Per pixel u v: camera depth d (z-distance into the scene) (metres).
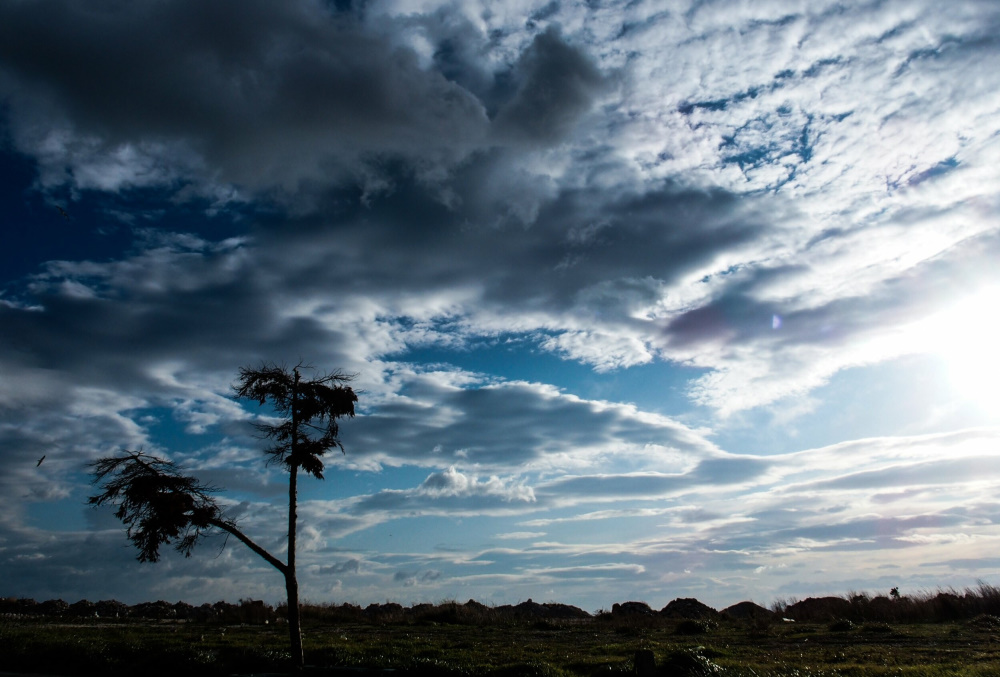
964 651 20.81
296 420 18.98
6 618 29.20
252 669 18.06
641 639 28.27
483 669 17.73
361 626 33.84
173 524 17.62
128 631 25.12
